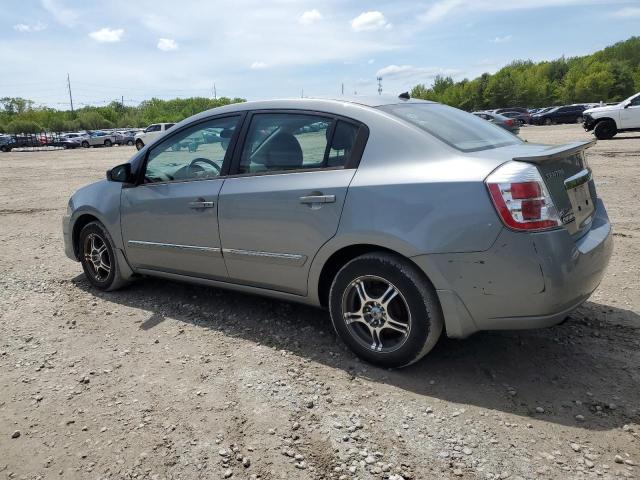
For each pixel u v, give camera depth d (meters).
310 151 3.52
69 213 5.05
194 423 2.80
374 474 2.38
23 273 5.69
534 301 2.79
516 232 2.75
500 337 3.69
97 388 3.19
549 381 3.11
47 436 2.73
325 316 4.17
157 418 2.86
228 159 3.90
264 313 4.27
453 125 3.53
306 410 2.89
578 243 3.00
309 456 2.52
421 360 3.40
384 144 3.24
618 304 4.20
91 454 2.58
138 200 4.41
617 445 2.53
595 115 20.39
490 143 3.39
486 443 2.57
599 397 2.93
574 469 2.37
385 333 3.31
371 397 3.01
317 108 3.57
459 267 2.89
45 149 49.25
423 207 2.97
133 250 4.55
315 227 3.36
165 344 3.78
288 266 3.57
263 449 2.57
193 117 4.22
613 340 3.60
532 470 2.37
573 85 86.38
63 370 3.43
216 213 3.87
